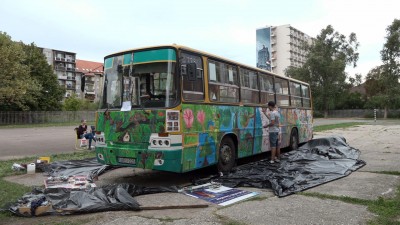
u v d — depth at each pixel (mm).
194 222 5195
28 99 49906
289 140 13875
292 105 14344
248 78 10805
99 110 8445
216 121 8875
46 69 58500
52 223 5219
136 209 5840
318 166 9703
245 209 5852
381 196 6609
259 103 11422
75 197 6031
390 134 22391
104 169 9781
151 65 7848
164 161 7328
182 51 7805
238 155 9992
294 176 8219
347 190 7141
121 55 8328
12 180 8625
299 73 68188
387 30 65125
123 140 7875
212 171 9734
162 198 6715
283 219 5301
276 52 117188
